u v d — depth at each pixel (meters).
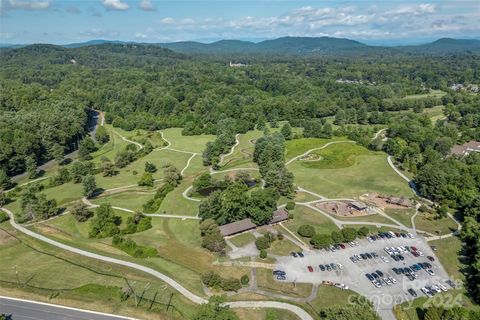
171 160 192.62
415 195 148.62
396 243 115.31
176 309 85.38
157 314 83.94
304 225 118.44
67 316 83.75
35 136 198.62
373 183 160.00
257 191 129.38
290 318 82.81
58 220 131.38
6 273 99.19
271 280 96.81
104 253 109.56
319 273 100.00
